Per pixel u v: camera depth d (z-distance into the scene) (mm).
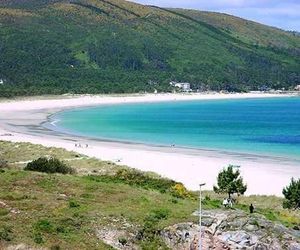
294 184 62656
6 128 153875
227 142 133375
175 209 45375
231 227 42094
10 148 105750
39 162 65125
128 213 43188
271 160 105625
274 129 165750
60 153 100188
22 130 149625
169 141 134000
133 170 81000
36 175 54438
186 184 79438
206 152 115875
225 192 66688
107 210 43688
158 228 41281
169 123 179625
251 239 41000
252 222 42688
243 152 116562
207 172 90875
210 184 80312
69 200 46188
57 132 147625
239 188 66312
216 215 43562
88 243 37875
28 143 112875
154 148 120812
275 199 68000
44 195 47188
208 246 41062
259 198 68562
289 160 105875
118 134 146750
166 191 58344
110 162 92000
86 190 50188
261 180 85312
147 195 50312
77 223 40531
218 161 103250
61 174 59812
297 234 43688
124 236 39781
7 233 36969
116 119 189500
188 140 136500
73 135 142000
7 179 52094
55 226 39250
